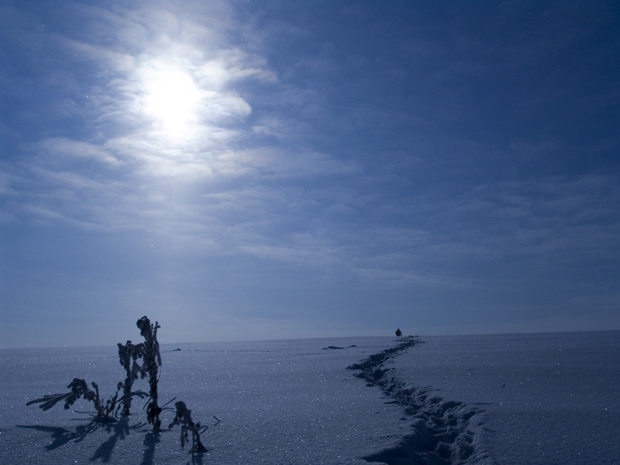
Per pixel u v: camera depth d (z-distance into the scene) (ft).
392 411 23.24
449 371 39.29
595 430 18.56
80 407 26.55
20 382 38.91
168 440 18.12
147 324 21.36
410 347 81.66
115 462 15.24
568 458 15.23
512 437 17.80
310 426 20.17
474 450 16.85
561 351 56.75
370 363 50.47
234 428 20.08
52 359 75.82
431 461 16.84
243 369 48.21
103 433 19.35
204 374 43.96
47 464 15.03
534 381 31.99
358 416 22.13
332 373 41.19
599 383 30.37
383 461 15.23
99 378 41.47
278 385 34.55
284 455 15.83
